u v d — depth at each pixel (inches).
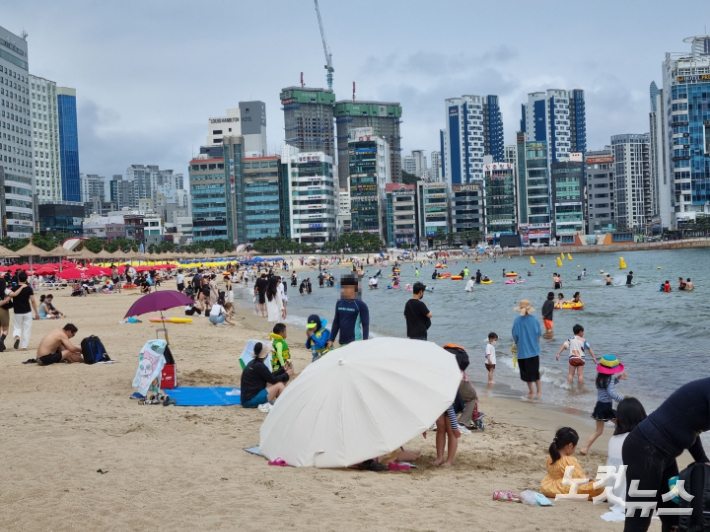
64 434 445.1
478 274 3265.3
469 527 288.2
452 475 393.4
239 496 319.0
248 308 2068.2
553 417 607.5
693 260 5595.5
